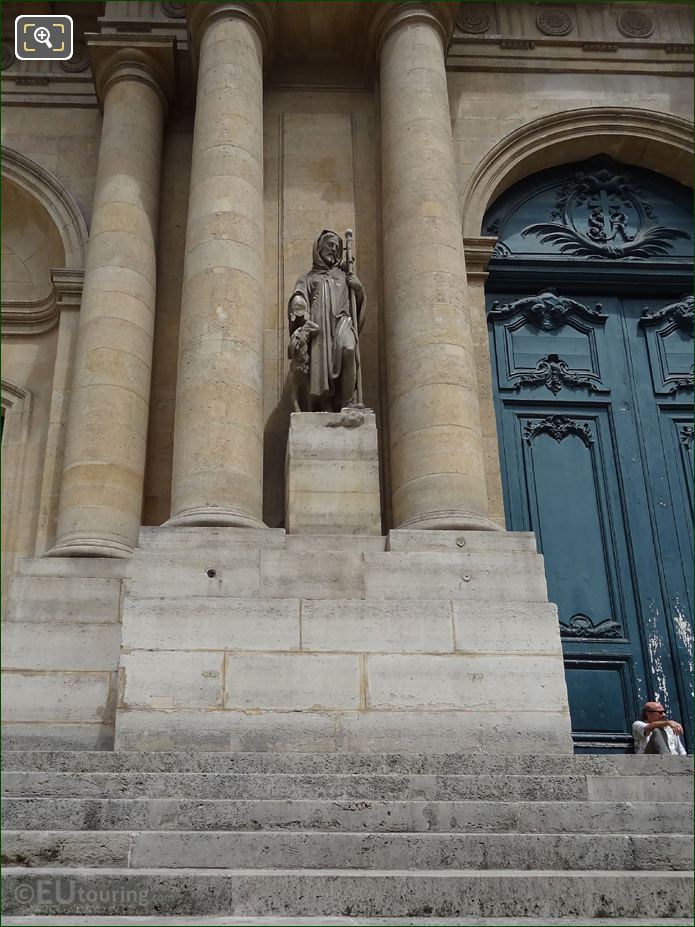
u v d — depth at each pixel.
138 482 11.02
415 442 10.38
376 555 8.91
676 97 14.59
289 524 9.45
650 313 13.60
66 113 14.12
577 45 14.62
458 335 10.88
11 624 9.04
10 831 5.54
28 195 13.69
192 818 5.98
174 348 12.45
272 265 12.78
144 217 12.39
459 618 8.45
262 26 13.02
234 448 10.02
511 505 12.27
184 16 13.84
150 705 7.95
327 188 13.34
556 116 14.19
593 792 6.63
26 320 13.20
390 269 11.62
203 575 8.68
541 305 13.38
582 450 12.70
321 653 8.23
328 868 5.50
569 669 11.49
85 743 8.65
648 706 9.41
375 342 12.37
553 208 14.28
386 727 8.06
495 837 5.63
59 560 9.90
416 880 4.97
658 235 14.22
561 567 11.98
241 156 11.69
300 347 10.51
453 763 7.03
